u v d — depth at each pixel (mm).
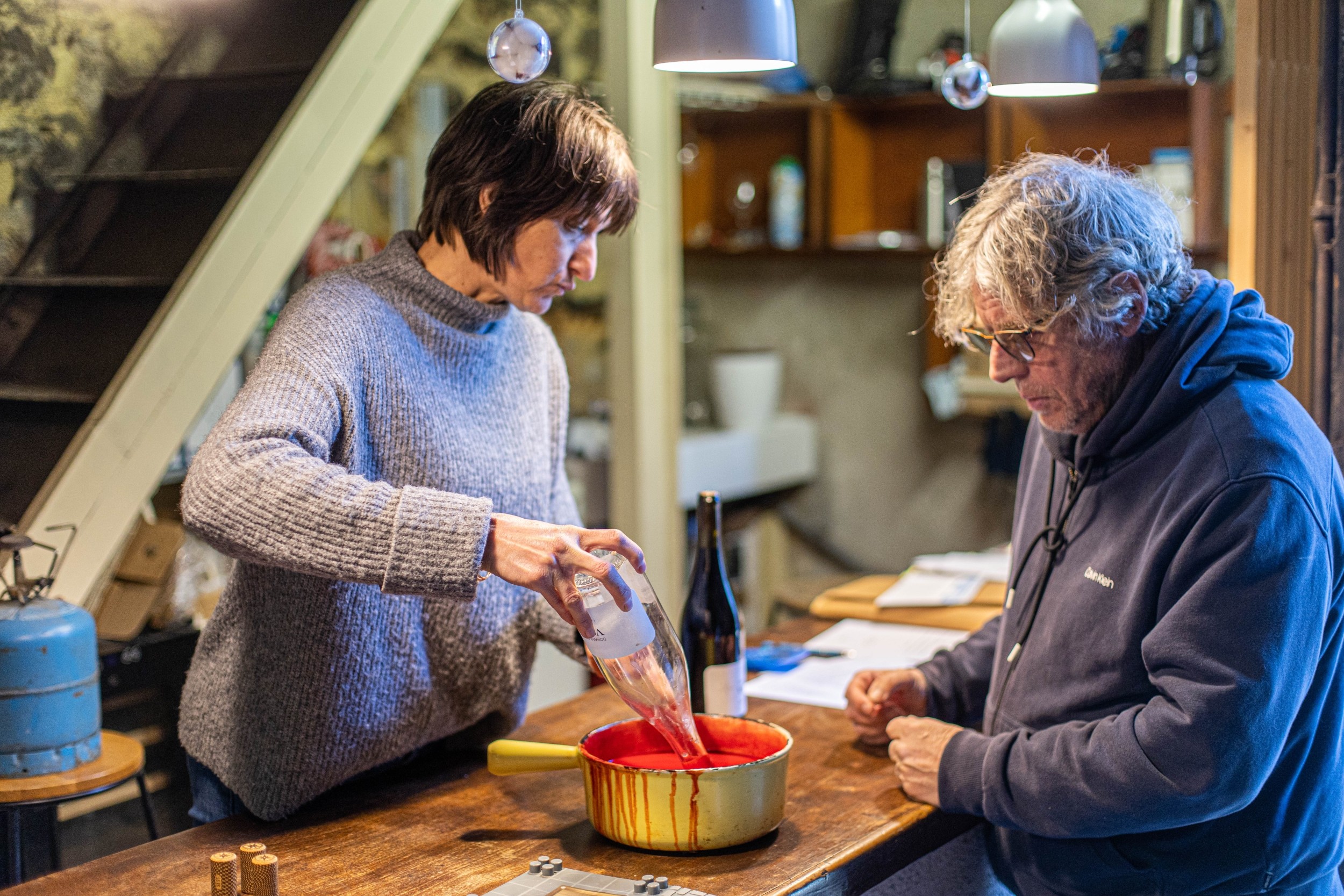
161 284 2377
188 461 2863
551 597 1228
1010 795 1349
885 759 1580
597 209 1438
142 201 2570
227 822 1400
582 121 1426
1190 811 1240
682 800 1245
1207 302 1362
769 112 4383
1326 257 1696
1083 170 1388
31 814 2074
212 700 1480
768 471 4633
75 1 2447
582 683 3506
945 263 1480
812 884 1212
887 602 2266
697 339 5027
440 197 1460
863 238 4301
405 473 1456
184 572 2705
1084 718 1392
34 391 2336
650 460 3611
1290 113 1705
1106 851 1374
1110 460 1407
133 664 2564
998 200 1394
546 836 1334
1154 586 1312
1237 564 1223
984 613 2191
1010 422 4281
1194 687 1220
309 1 2666
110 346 2350
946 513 4594
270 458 1250
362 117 2682
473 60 3373
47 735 1902
